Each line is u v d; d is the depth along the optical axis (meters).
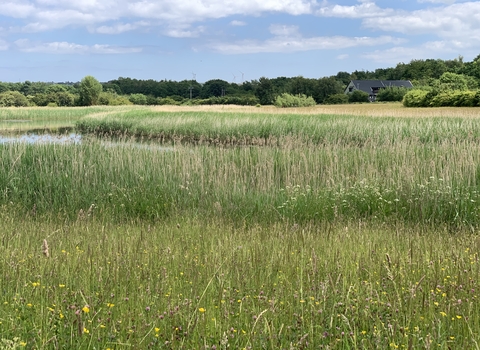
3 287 3.81
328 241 5.93
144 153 11.90
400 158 11.87
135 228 7.57
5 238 5.71
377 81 126.50
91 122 39.62
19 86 140.88
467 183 9.57
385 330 3.17
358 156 12.66
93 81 114.25
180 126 32.00
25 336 3.03
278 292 3.86
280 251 5.18
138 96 129.12
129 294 3.80
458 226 7.98
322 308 3.50
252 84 144.62
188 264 4.66
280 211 9.01
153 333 3.12
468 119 27.39
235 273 4.27
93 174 10.63
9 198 10.00
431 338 3.03
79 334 2.92
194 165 10.99
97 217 8.88
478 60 86.50
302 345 2.99
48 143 12.16
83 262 4.55
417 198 8.90
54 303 3.51
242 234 6.68
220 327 3.14
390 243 5.93
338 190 9.88
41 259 4.61
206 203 9.47
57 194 9.84
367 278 4.32
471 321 3.35
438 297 3.79
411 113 38.12
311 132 26.06
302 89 107.44
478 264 4.55
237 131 28.44
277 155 12.98
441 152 12.16
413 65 135.12
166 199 9.55
